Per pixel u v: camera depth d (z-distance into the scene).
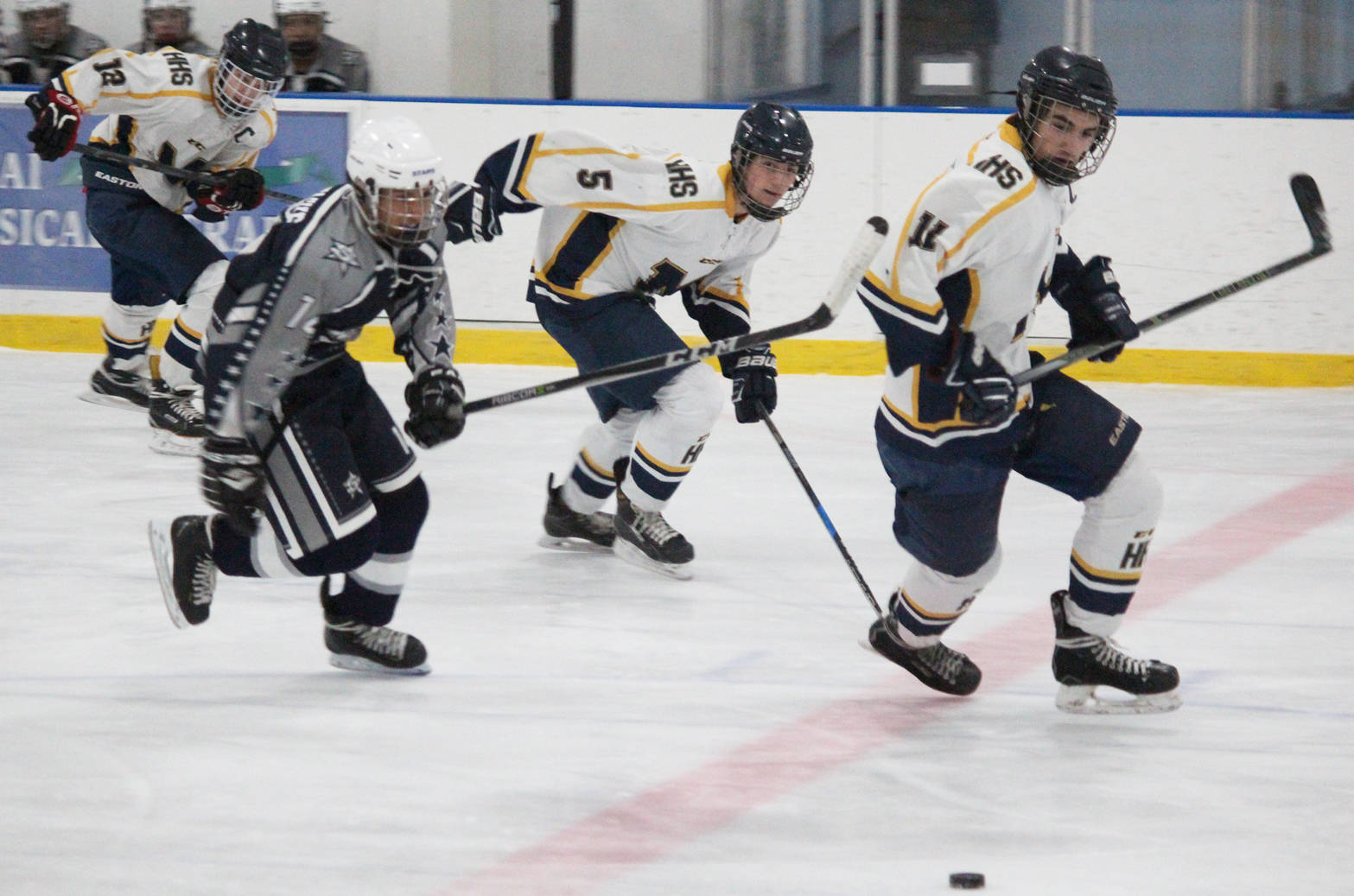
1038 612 15.02
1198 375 28.16
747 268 15.94
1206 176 27.62
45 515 18.16
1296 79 29.16
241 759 10.88
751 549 17.39
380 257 11.02
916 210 10.70
